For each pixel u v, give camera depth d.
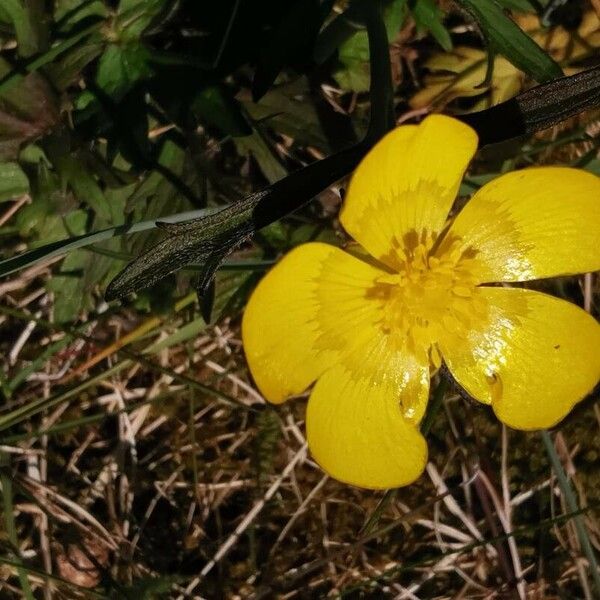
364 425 0.07
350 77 0.08
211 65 0.08
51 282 0.08
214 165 0.08
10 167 0.08
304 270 0.06
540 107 0.06
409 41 0.08
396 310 0.07
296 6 0.07
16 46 0.08
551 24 0.08
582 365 0.07
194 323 0.08
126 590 0.08
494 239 0.07
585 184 0.06
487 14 0.07
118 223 0.08
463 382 0.07
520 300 0.07
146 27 0.08
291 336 0.07
